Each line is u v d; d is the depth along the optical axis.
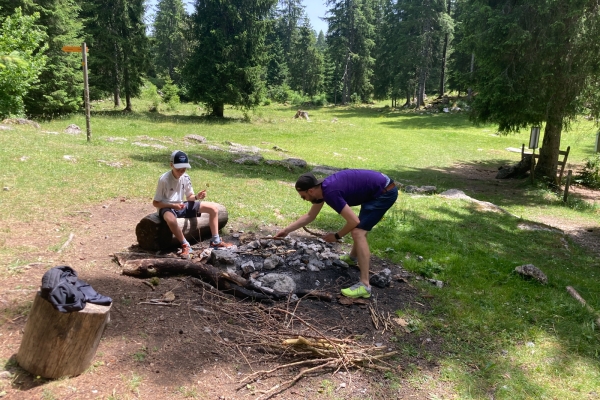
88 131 13.76
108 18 29.75
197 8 31.27
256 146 20.25
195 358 3.21
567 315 4.62
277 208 7.97
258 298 4.19
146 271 4.33
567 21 13.68
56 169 9.05
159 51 66.50
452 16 49.69
